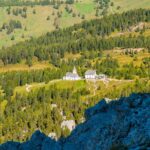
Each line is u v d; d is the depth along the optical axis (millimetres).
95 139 85188
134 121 82750
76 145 87812
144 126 79125
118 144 78688
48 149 89375
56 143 91000
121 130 82812
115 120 88000
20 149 91938
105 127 86938
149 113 83188
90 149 84250
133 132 79000
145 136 75812
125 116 86750
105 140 83000
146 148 71562
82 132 91500
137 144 74688
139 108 87750
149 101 90688
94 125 90500
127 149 75562
